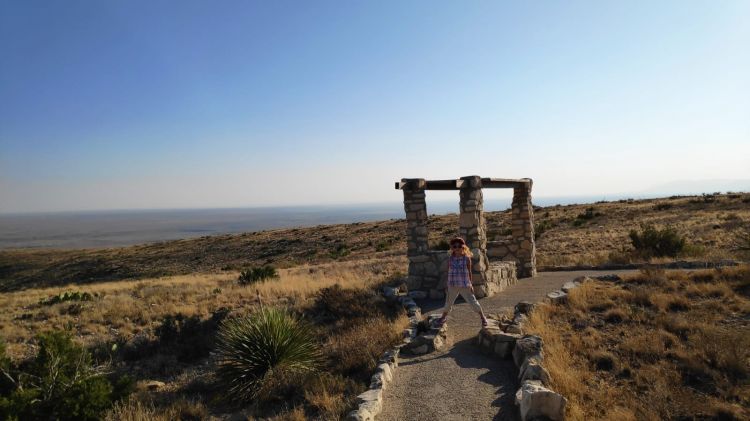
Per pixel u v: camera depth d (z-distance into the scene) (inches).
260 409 293.9
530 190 697.0
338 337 401.4
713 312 345.7
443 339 346.3
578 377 252.4
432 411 230.4
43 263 2741.1
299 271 1118.4
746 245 791.1
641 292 408.2
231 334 367.2
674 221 1304.1
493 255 708.7
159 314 601.9
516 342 290.0
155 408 308.2
